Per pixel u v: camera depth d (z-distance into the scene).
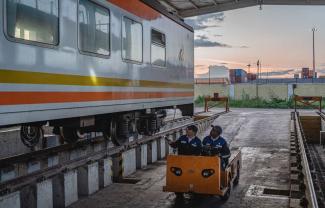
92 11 8.73
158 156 13.51
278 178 10.63
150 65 12.02
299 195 8.66
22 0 6.59
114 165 10.41
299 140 13.85
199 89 60.28
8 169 8.16
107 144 11.54
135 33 10.96
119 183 10.07
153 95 12.25
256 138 18.94
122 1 10.16
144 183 10.00
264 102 46.84
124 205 8.20
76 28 8.10
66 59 7.79
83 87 8.38
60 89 7.60
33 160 8.91
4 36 6.20
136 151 11.82
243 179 10.53
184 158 8.12
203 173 8.02
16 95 6.49
